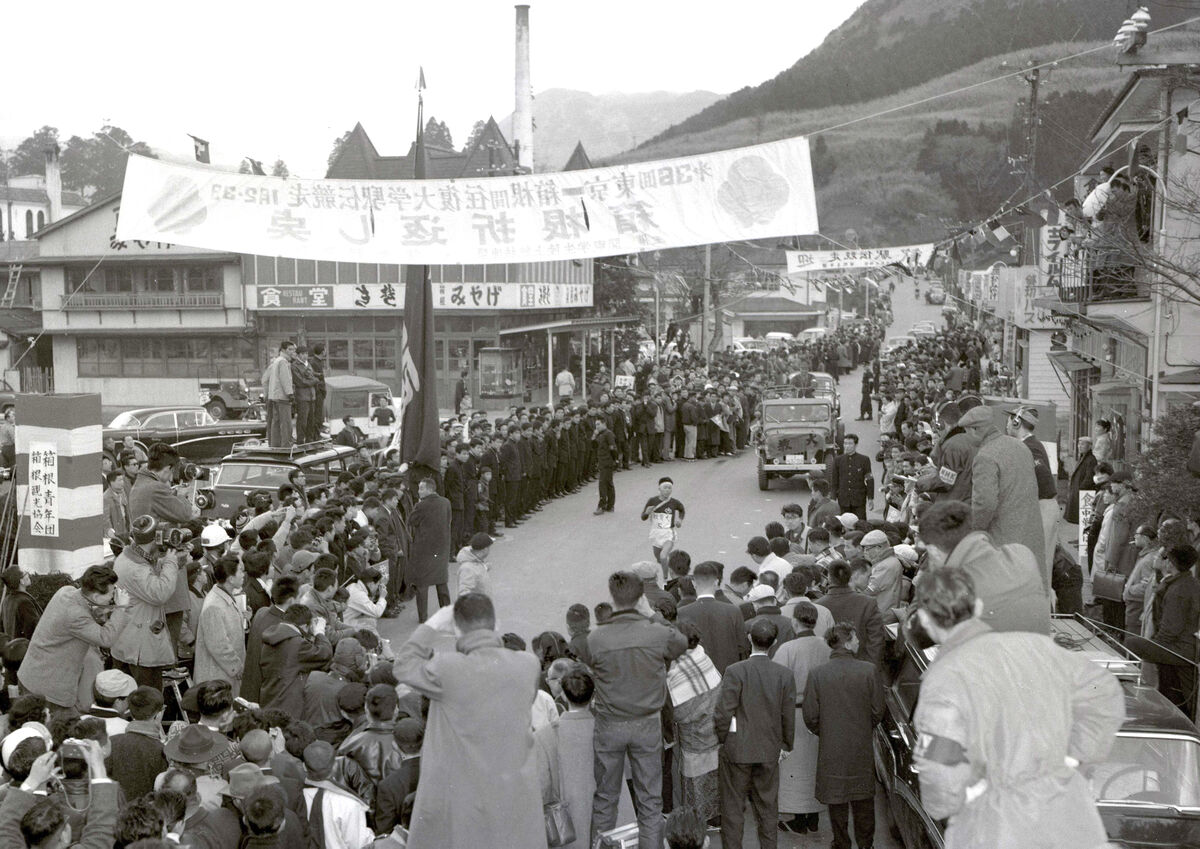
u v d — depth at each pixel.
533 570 19.67
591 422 30.88
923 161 99.31
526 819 5.63
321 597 11.46
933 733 3.43
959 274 57.03
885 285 106.12
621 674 7.61
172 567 10.16
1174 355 17.91
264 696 9.31
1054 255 26.08
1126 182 18.31
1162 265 16.02
